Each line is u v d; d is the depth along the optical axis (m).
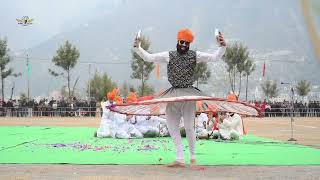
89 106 42.34
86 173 6.43
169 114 7.48
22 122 28.55
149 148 11.05
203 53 7.39
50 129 20.50
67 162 7.87
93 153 9.63
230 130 14.76
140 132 15.58
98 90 61.38
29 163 7.73
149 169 6.96
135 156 9.02
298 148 11.31
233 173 6.50
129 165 7.50
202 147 11.64
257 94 102.00
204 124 15.33
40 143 12.63
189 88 7.30
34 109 41.25
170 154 9.48
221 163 7.92
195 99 6.70
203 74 51.59
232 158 8.84
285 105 45.22
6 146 11.52
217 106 7.66
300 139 15.21
